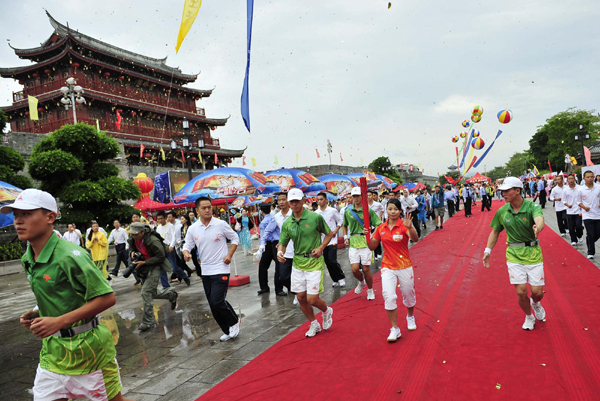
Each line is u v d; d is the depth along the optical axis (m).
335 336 5.18
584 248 9.74
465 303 6.15
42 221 2.55
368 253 6.86
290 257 7.64
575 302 5.61
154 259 6.42
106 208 21.19
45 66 35.44
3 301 10.50
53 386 2.62
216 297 5.39
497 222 4.90
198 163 47.09
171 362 4.89
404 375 3.85
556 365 3.75
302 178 20.67
